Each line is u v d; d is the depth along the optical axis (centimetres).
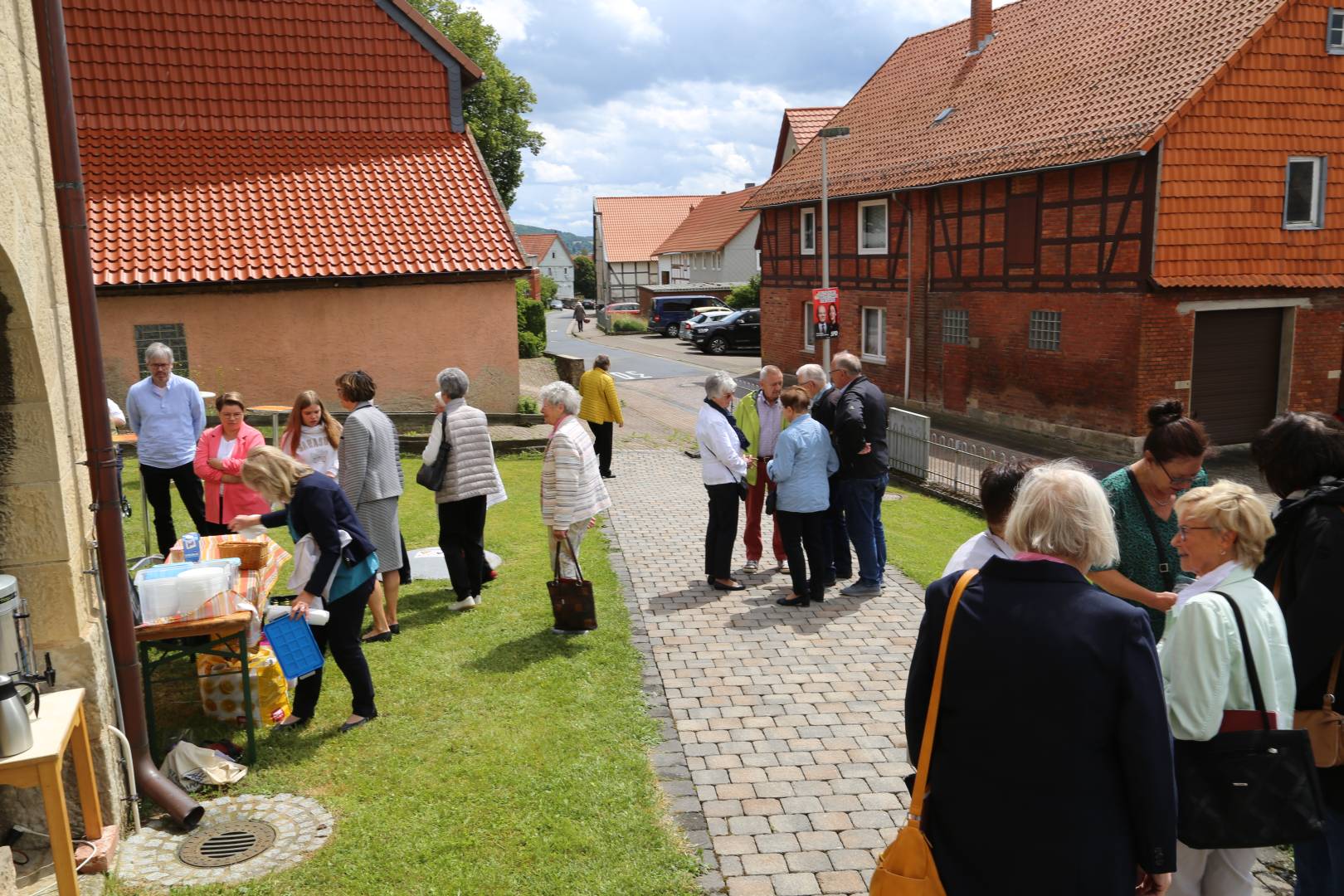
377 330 1588
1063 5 2403
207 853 418
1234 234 1752
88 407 421
